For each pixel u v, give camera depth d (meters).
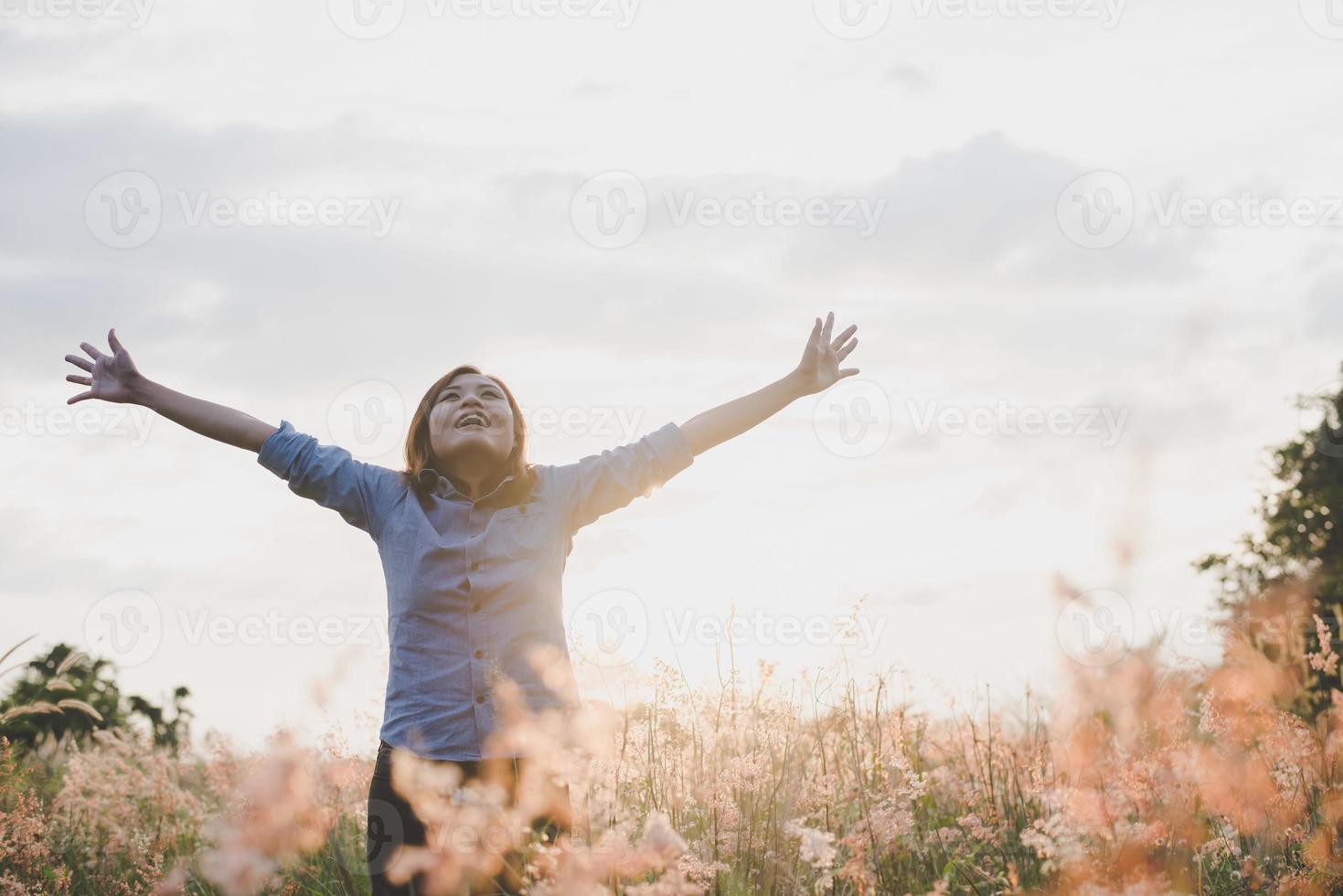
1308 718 3.41
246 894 1.74
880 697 4.16
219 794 4.87
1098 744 2.84
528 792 2.66
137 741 6.20
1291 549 11.31
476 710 3.19
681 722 3.63
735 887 3.15
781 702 3.96
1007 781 4.02
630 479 3.64
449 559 3.36
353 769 3.61
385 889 3.13
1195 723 3.40
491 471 3.60
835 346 3.96
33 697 6.79
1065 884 2.80
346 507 3.61
